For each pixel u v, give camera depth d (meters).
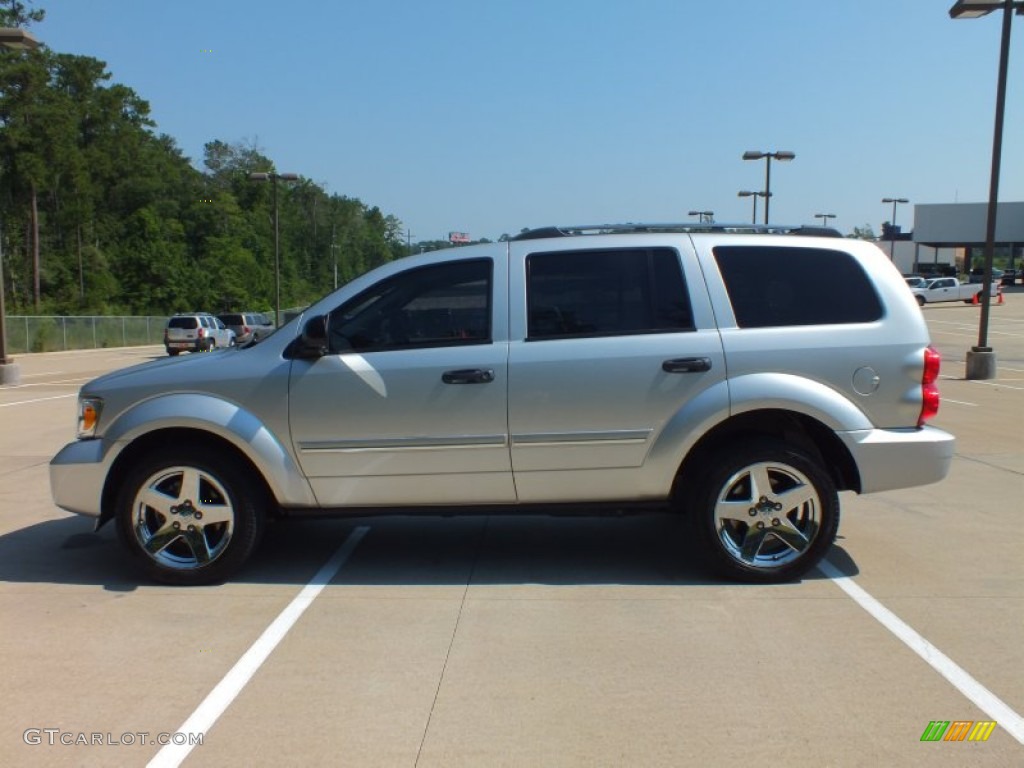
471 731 3.44
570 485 5.10
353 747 3.33
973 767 3.17
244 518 5.11
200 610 4.78
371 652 4.20
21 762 3.24
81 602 4.91
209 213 87.00
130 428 5.06
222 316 43.41
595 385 4.99
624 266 5.16
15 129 61.69
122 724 3.52
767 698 3.70
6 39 17.09
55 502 5.21
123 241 78.00
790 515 5.10
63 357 37.06
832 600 4.87
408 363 5.03
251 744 3.36
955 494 7.50
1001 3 16.44
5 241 65.25
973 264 91.56
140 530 5.12
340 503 5.15
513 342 5.06
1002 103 17.23
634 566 5.55
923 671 3.95
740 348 5.01
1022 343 30.34
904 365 5.06
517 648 4.24
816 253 5.23
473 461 5.05
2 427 12.34
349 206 131.75
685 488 5.21
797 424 5.23
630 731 3.43
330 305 5.19
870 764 3.19
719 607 4.77
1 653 4.21
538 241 5.24
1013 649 4.20
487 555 5.84
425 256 5.25
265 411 5.05
